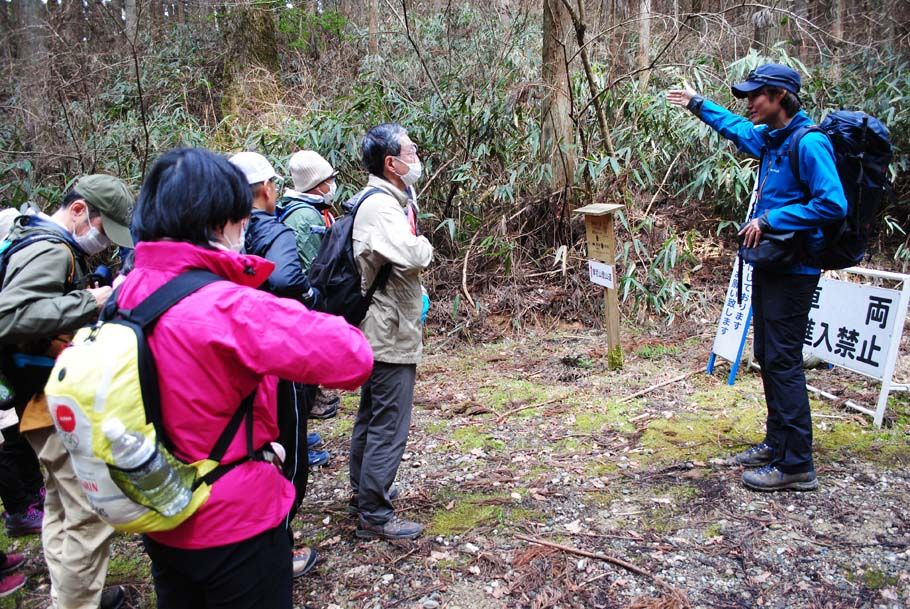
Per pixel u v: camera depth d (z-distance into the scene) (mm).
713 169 5359
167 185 1229
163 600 1392
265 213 2270
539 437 3312
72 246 2010
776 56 5828
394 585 2199
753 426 3287
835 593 2051
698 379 3994
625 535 2414
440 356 4699
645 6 6285
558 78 5430
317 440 3289
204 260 1228
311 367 1186
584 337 4898
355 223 2234
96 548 1969
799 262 2477
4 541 2664
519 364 4438
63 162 5328
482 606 2072
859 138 2383
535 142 5410
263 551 1307
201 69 8250
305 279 2189
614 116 5824
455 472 2982
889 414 3324
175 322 1171
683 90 2992
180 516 1175
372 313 2295
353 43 8859
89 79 5898
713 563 2227
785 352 2588
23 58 6633
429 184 5250
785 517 2475
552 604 2061
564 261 5215
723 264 5766
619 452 3098
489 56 6277
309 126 5527
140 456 1120
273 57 8469
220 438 1239
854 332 3400
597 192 5477
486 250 5391
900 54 6527
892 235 6207
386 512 2455
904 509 2488
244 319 1176
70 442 1140
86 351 1149
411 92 6164
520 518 2564
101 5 6543
